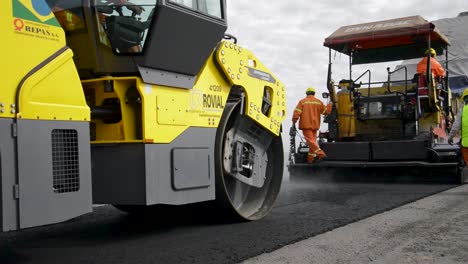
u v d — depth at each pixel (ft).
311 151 33.65
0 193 10.33
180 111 15.40
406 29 31.99
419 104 32.27
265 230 16.62
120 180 14.32
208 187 16.46
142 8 14.07
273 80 20.33
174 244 14.70
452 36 42.27
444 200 23.49
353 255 13.43
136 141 14.19
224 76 17.42
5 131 10.44
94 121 14.66
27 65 10.91
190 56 15.47
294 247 14.32
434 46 35.27
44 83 11.24
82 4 13.99
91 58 14.43
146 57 14.17
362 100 34.35
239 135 18.69
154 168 14.38
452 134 30.17
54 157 11.43
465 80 40.70
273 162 20.70
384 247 14.30
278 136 20.57
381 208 20.99
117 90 14.29
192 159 15.76
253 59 19.07
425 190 27.32
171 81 15.15
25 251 14.05
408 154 31.60
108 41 14.42
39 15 11.25
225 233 16.26
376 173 33.01
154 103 14.49
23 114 10.74
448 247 14.28
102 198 14.49
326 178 33.73
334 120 35.09
